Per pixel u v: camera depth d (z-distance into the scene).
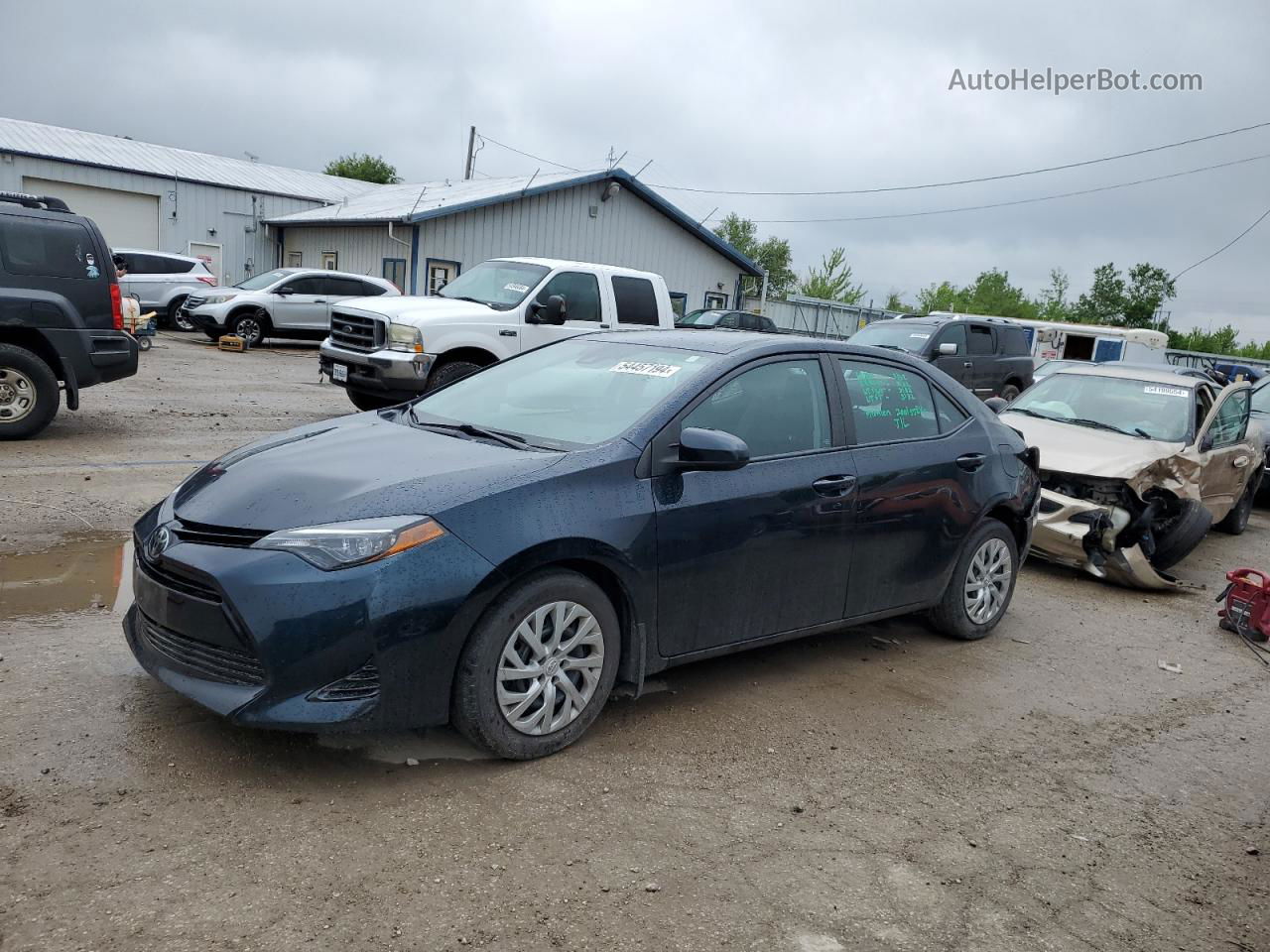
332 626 3.25
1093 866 3.40
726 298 32.06
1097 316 55.06
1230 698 5.34
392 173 72.75
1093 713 4.90
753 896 2.99
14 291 8.72
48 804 3.10
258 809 3.20
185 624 3.41
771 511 4.36
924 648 5.64
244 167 37.44
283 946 2.55
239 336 21.12
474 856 3.05
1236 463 9.38
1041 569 8.10
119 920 2.59
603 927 2.76
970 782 3.95
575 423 4.29
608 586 3.96
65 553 5.79
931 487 5.18
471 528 3.47
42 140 32.28
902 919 2.96
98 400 12.18
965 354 18.19
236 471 3.89
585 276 12.09
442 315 10.97
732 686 4.73
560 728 3.77
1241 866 3.51
